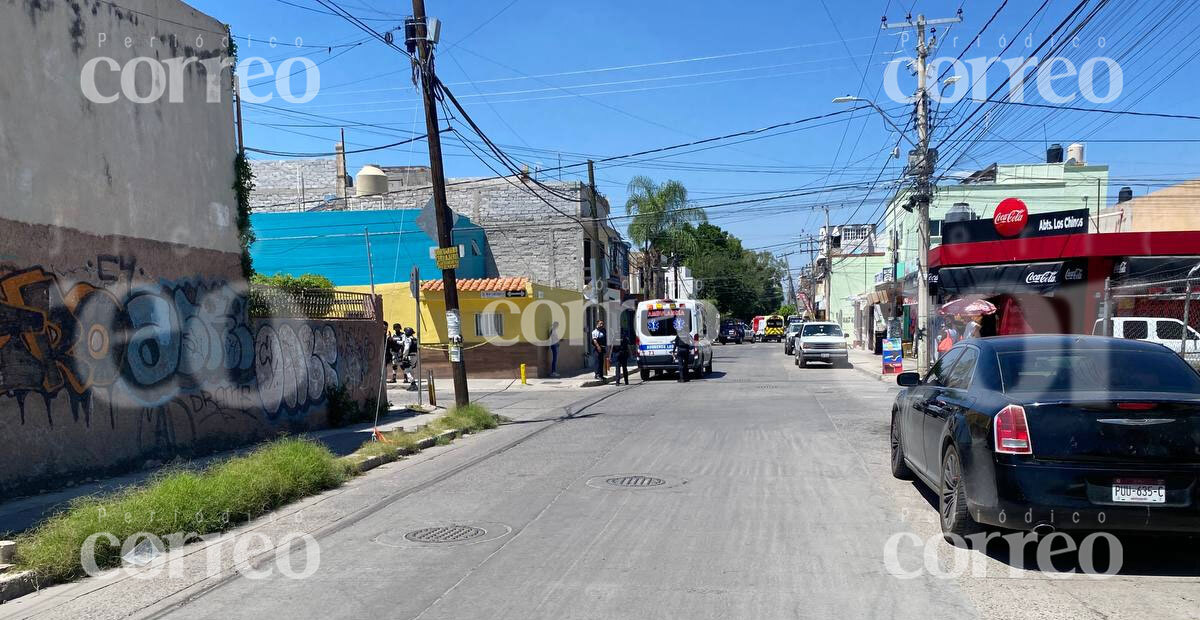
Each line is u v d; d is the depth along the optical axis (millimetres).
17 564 5902
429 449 12148
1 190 8148
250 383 12531
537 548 6262
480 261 33469
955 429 6102
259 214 32375
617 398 19734
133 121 10266
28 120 8539
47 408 8656
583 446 11617
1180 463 5230
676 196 43250
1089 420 5336
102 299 9547
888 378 23719
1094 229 34938
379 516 7598
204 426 11383
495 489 8656
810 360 31625
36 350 8539
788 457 10195
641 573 5582
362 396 16344
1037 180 39062
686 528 6770
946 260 27734
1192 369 6125
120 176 9961
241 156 12891
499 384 24750
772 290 97438
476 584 5426
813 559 5863
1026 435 5402
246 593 5438
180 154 11242
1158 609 4816
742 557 5922
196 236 11523
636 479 8938
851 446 11055
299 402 13875
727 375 27984
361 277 32062
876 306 43844
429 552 6250
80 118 9305
